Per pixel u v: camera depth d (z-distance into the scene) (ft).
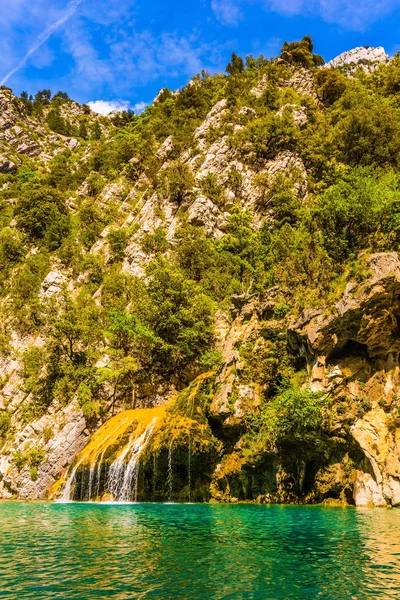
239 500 95.50
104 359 155.02
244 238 188.75
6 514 76.07
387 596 31.24
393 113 221.66
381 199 110.83
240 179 229.86
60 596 31.22
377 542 47.67
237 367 101.91
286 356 102.01
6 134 472.03
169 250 203.21
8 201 337.31
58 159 436.76
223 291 167.43
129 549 44.70
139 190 273.13
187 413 103.86
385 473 82.79
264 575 35.83
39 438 143.13
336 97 305.94
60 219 266.36
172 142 279.28
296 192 215.92
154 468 100.27
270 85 298.15
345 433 87.30
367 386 89.71
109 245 227.81
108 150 346.33
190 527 57.77
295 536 50.93
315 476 89.92
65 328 157.99
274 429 90.27
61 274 218.38
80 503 99.86
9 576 35.73
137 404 144.87
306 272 107.45
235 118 269.03
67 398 149.69
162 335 151.33
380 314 86.69
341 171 203.92
